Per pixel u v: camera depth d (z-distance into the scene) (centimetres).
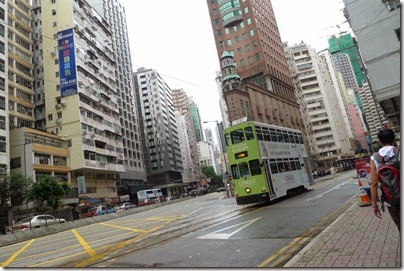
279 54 7806
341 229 779
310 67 10300
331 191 2025
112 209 4438
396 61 2050
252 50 6956
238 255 695
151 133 11056
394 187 422
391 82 2053
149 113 11225
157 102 11269
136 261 759
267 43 7238
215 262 660
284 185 1939
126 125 8275
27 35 5662
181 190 12000
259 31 7012
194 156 16300
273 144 1977
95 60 6150
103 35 6844
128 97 8844
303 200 1719
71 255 987
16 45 5259
